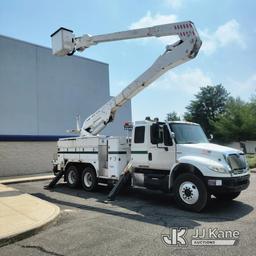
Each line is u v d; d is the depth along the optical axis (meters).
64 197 11.38
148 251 5.61
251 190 12.20
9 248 5.96
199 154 9.14
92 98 27.66
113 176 11.55
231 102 60.53
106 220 7.88
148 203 10.07
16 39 22.92
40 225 7.01
